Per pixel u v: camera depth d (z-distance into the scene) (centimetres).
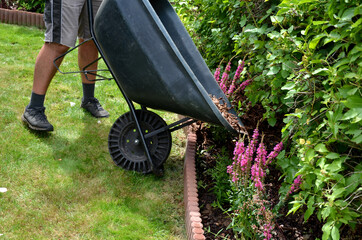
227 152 303
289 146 257
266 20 271
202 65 303
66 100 387
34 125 314
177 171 300
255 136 238
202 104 230
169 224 241
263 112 294
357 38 172
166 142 281
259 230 205
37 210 237
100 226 231
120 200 257
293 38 210
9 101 363
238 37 272
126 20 240
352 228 177
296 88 205
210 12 359
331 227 163
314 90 190
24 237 214
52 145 309
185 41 306
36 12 662
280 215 214
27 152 294
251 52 271
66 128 338
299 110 196
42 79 313
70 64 473
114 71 264
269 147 283
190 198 242
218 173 267
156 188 276
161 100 248
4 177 262
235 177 219
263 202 205
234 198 224
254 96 271
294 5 211
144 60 239
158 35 232
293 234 216
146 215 246
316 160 185
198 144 312
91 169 287
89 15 284
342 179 166
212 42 364
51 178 269
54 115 355
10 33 561
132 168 291
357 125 163
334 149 191
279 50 219
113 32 248
